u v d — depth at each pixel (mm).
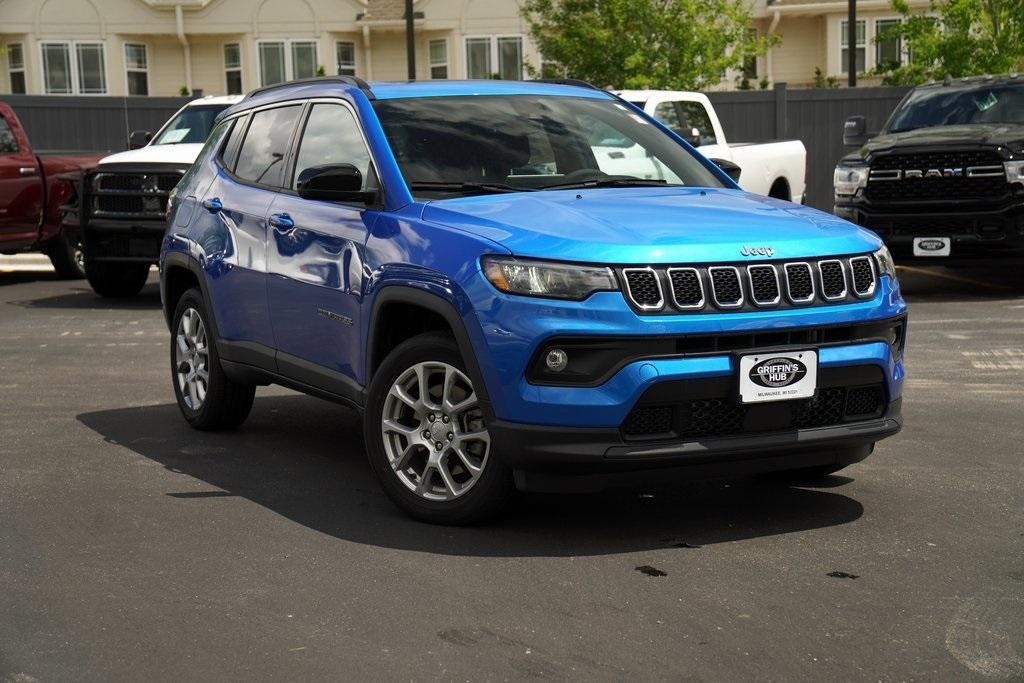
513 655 4156
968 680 3930
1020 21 24578
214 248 7281
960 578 4859
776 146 18094
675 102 16688
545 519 5691
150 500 6094
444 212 5672
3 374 9781
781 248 5285
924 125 14867
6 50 37125
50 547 5363
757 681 3932
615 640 4273
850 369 5348
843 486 6230
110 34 37812
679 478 5234
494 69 37688
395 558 5160
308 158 6699
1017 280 15414
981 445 7070
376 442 5762
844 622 4414
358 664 4098
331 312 6191
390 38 38406
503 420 5188
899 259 13773
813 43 38344
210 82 38656
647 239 5184
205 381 7633
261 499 6098
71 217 14820
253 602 4676
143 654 4199
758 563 5055
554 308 5055
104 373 9812
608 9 26219
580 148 6547
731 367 5117
